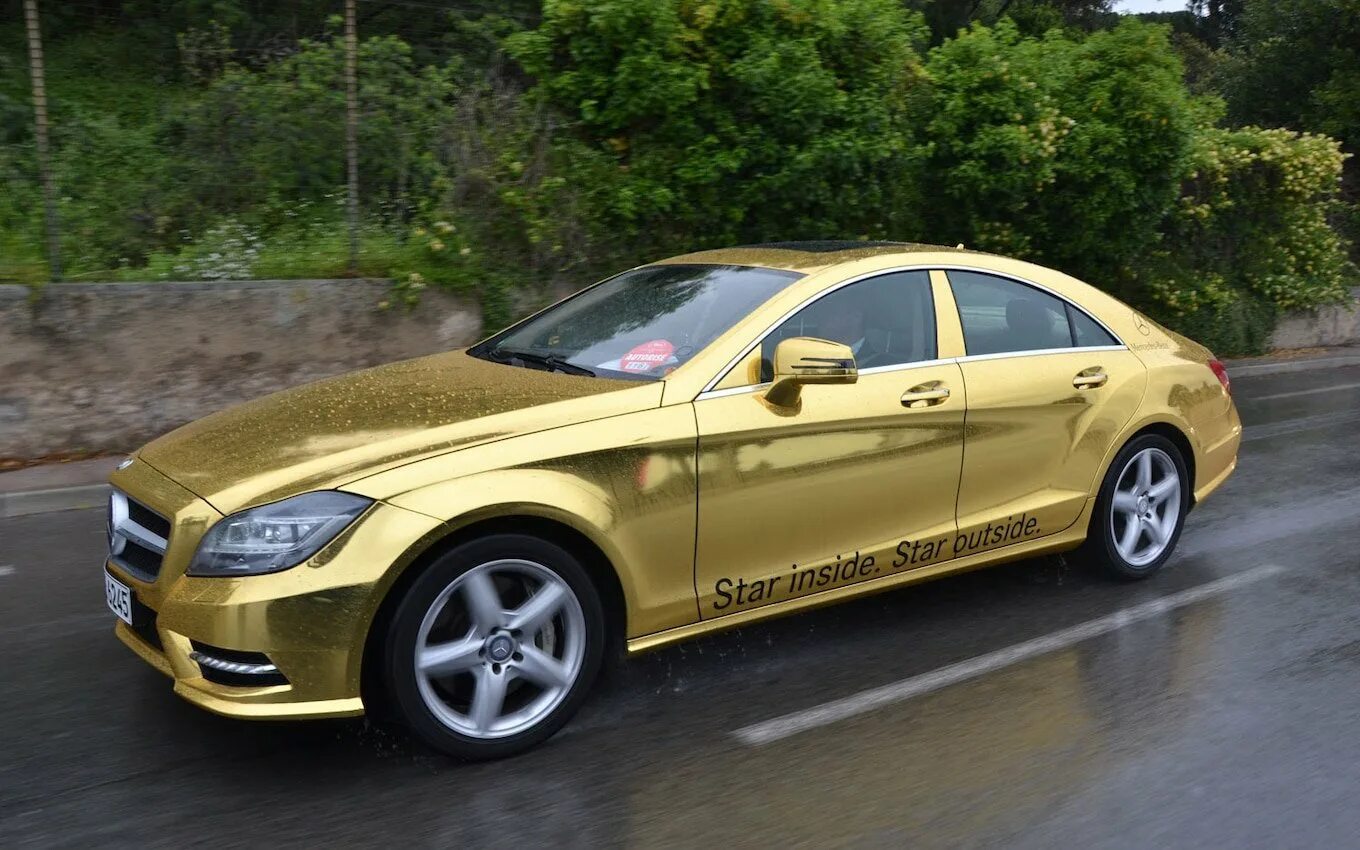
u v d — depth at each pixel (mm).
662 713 4164
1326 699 4348
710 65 10336
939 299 4953
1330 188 16625
